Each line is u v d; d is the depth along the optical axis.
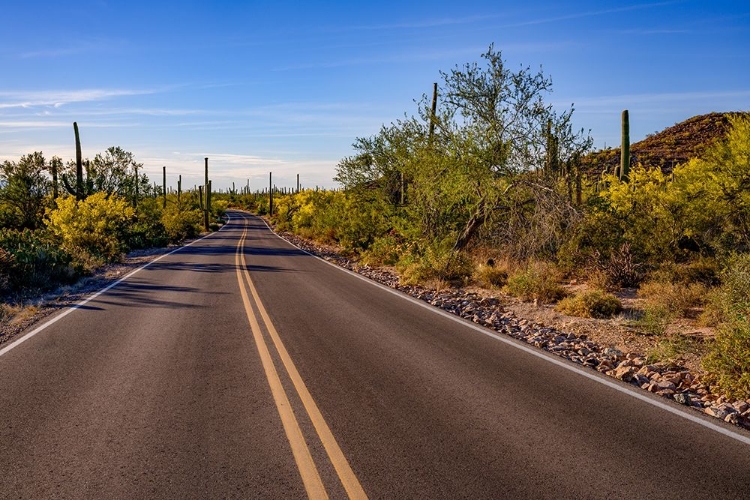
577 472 3.69
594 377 5.95
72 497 3.29
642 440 4.25
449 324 8.77
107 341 7.26
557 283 12.81
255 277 14.78
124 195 34.16
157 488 3.40
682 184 14.35
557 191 13.87
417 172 16.73
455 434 4.30
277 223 63.41
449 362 6.43
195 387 5.36
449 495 3.35
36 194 29.91
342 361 6.39
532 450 4.03
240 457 3.84
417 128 16.25
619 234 14.18
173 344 7.10
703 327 8.38
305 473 3.61
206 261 19.81
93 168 33.50
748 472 3.74
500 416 4.71
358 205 24.36
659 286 10.64
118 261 19.33
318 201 37.16
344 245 24.44
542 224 13.86
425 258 15.27
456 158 14.55
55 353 6.62
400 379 5.73
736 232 13.20
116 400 4.98
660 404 5.11
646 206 14.88
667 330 8.39
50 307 9.95
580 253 13.94
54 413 4.65
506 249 15.45
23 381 5.52
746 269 8.85
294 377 5.71
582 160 14.84
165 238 30.25
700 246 13.38
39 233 22.42
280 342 7.25
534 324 9.26
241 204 145.25
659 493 3.43
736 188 13.02
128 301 10.60
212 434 4.23
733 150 13.32
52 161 31.11
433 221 17.44
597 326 8.92
